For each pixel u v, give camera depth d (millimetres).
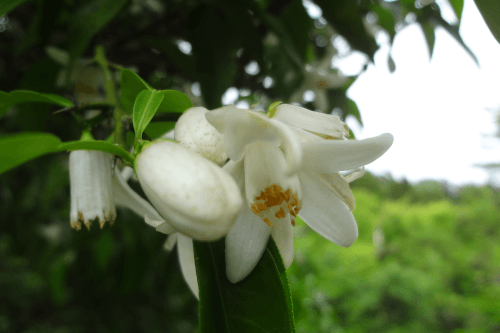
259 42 219
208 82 223
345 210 119
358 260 1834
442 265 1843
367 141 105
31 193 385
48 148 94
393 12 270
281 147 109
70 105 131
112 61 238
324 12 222
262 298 112
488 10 125
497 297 1516
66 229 443
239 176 113
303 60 251
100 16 178
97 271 396
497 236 2051
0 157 89
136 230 349
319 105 333
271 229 119
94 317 514
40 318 660
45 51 227
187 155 98
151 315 536
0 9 151
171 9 228
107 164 116
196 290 126
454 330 1461
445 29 227
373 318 1472
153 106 107
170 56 239
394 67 253
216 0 208
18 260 646
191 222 93
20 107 231
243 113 98
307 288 604
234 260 113
